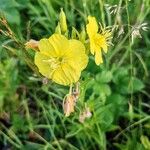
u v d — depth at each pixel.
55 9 0.43
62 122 0.38
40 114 0.42
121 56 0.43
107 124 0.38
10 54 0.39
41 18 0.41
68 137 0.41
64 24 0.29
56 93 0.40
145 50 0.43
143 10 0.41
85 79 0.33
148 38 0.44
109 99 0.40
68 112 0.30
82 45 0.28
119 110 0.41
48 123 0.39
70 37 0.30
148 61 0.43
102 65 0.40
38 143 0.41
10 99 0.41
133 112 0.41
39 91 0.42
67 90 0.38
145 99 0.43
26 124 0.41
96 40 0.30
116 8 0.36
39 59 0.29
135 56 0.43
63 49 0.28
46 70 0.29
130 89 0.41
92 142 0.39
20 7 0.42
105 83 0.39
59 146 0.38
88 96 0.39
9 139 0.39
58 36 0.28
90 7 0.42
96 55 0.30
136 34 0.35
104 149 0.39
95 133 0.39
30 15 0.43
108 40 0.34
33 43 0.29
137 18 0.40
